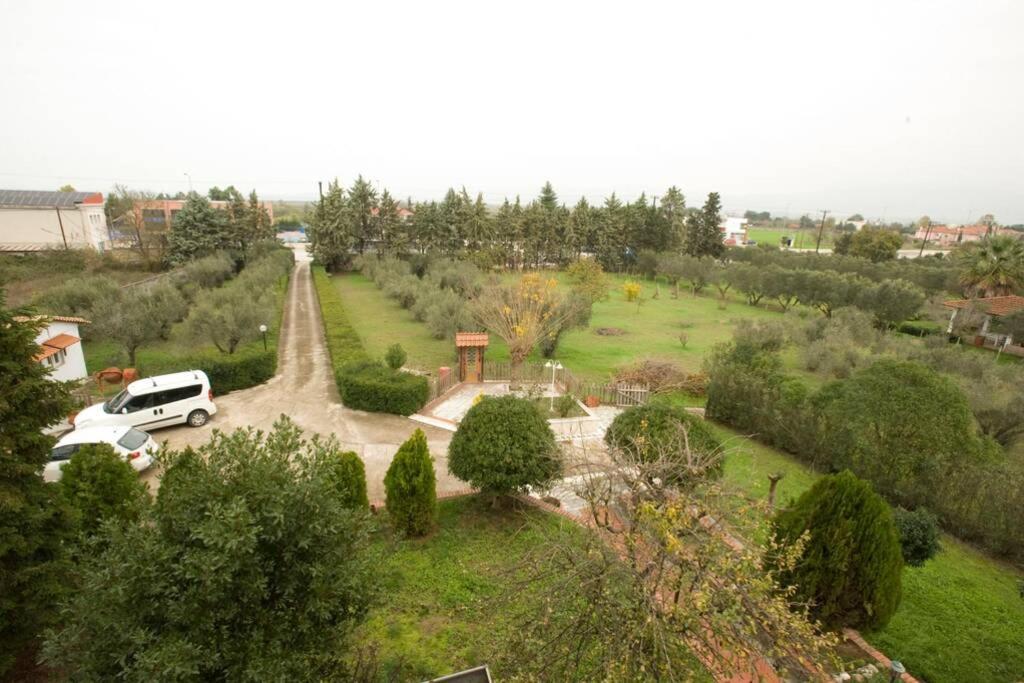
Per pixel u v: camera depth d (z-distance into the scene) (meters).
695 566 5.08
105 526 4.59
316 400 17.83
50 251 35.84
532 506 10.91
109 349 22.64
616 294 47.72
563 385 20.36
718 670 5.61
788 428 15.21
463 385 20.23
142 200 52.62
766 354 20.19
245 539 4.00
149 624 4.23
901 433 12.36
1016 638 7.93
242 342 21.73
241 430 4.97
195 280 34.78
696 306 43.06
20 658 6.73
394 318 32.38
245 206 54.19
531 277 24.53
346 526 4.93
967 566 10.28
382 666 6.66
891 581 7.04
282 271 44.69
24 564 6.51
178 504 4.49
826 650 6.96
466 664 6.83
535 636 5.74
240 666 4.17
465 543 9.60
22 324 6.75
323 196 51.22
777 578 7.33
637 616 4.98
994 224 64.06
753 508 6.05
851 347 24.73
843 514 7.14
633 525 5.69
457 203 57.94
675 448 8.48
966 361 22.64
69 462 8.20
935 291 41.41
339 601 4.88
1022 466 14.43
